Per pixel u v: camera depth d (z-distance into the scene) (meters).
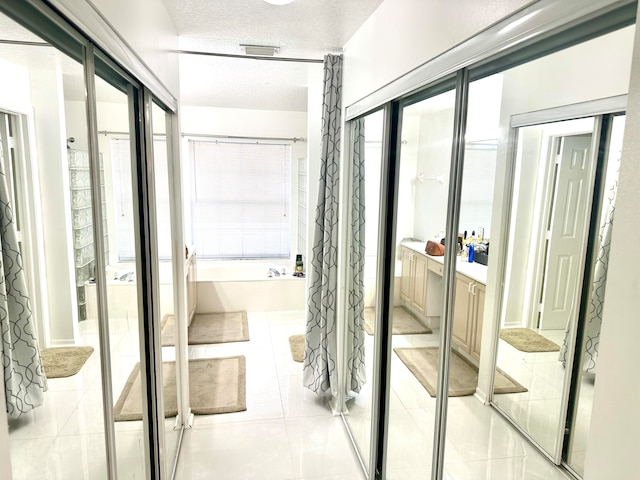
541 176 1.12
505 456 1.31
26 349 0.99
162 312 2.16
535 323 1.18
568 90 1.00
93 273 1.21
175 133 2.40
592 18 0.83
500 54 1.10
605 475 0.67
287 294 4.90
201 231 5.64
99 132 1.32
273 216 5.75
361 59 2.18
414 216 1.83
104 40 1.13
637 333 0.61
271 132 5.48
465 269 1.44
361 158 2.46
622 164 0.63
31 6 0.85
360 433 2.56
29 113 0.96
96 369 1.25
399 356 2.04
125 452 1.65
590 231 0.97
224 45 2.50
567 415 1.09
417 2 1.50
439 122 1.56
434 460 1.67
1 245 0.90
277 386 3.25
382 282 2.14
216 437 2.62
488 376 1.39
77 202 1.15
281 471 2.33
